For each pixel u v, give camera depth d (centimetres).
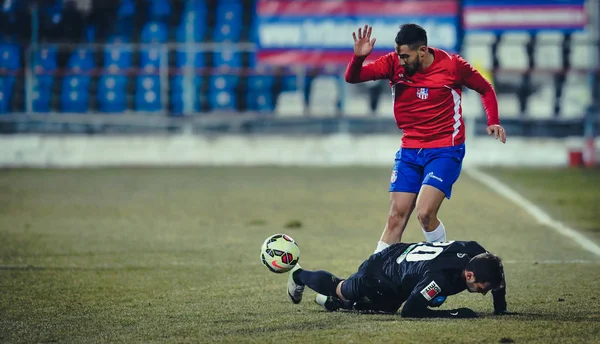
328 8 5716
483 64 6081
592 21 6069
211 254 2844
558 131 5900
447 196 2152
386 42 5688
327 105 6988
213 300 2145
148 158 5747
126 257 2788
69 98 6234
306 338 1712
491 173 5169
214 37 6391
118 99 6228
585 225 3425
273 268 2009
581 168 5431
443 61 2128
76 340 1752
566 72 5691
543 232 3272
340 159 5709
